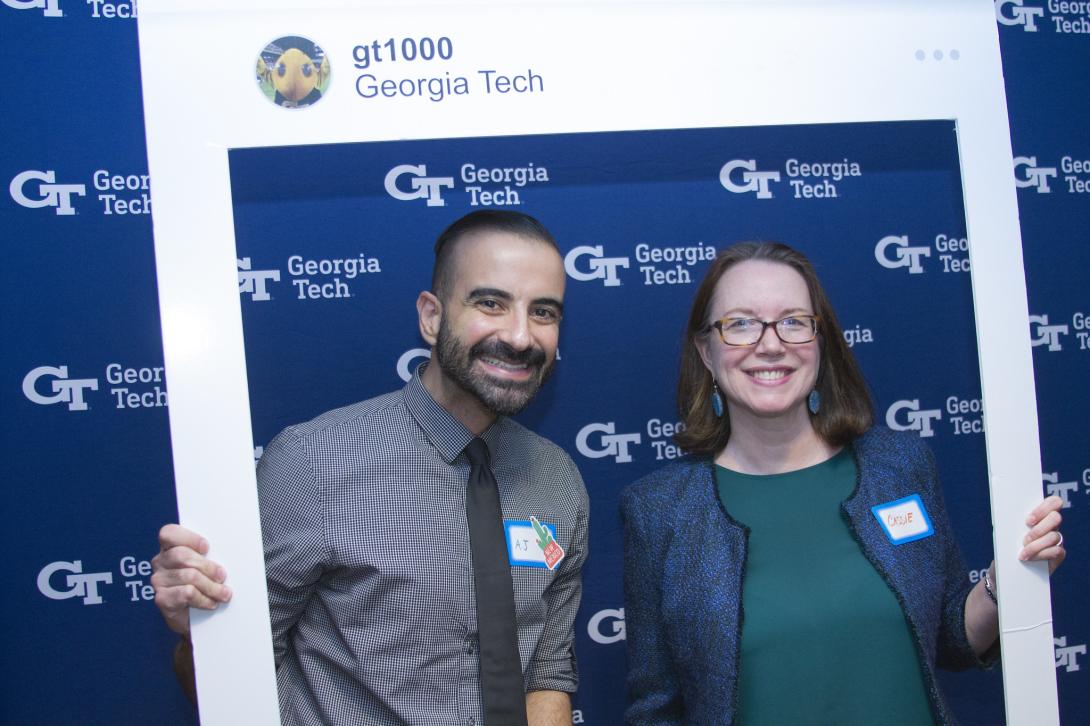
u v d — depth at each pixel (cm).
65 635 187
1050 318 219
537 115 130
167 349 121
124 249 188
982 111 138
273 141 124
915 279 216
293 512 133
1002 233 137
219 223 123
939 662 150
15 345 184
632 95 132
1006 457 134
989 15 140
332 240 197
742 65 134
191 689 146
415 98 128
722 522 137
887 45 137
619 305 207
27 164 184
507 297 134
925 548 135
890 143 215
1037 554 131
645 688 143
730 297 140
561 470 156
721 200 210
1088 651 220
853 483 139
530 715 145
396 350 199
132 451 189
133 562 189
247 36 125
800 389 136
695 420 150
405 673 131
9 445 184
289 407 195
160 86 122
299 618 141
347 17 127
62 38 186
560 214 205
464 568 136
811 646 127
